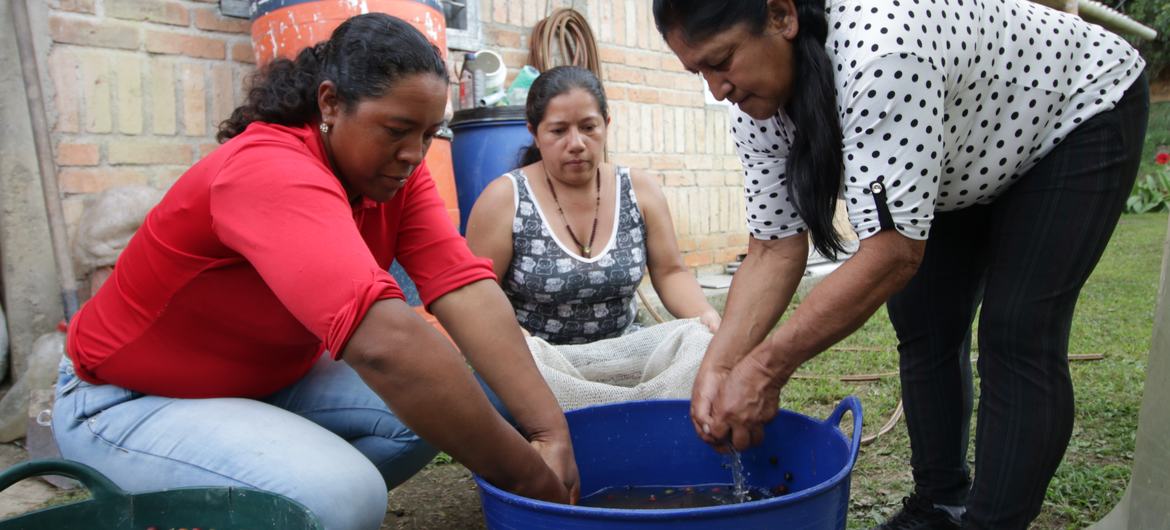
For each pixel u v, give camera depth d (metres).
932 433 1.85
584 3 4.56
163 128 3.20
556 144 2.46
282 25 2.92
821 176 1.47
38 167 2.94
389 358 1.29
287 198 1.34
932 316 1.82
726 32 1.36
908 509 1.91
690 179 5.17
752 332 1.74
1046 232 1.54
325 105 1.41
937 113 1.37
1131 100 1.56
